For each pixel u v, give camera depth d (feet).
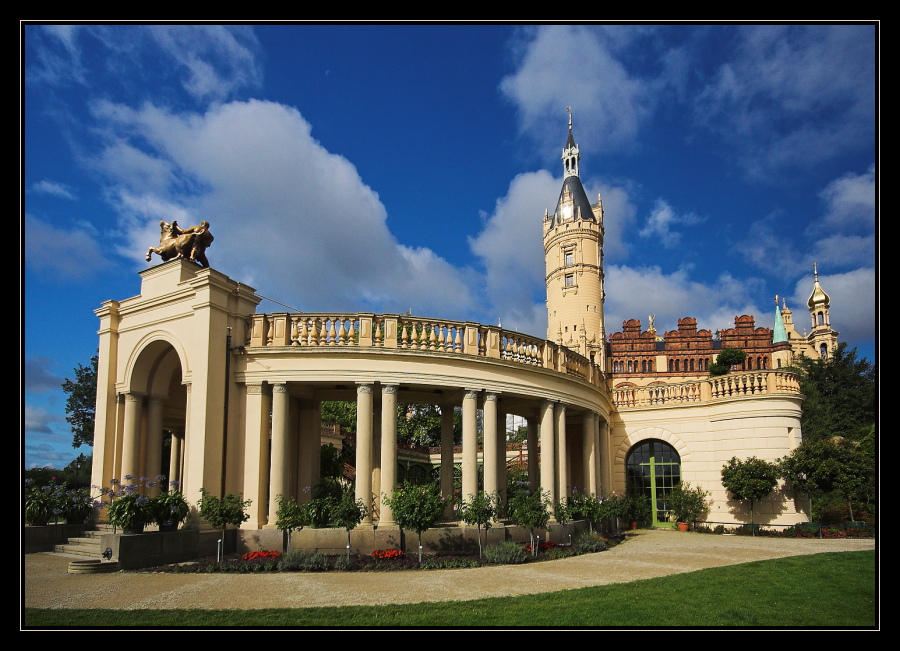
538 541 59.41
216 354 57.67
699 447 92.79
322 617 30.19
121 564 47.34
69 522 63.98
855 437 139.33
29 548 59.16
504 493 77.56
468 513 54.95
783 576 43.39
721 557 56.95
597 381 85.97
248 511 55.93
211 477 55.21
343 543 54.60
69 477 121.90
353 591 38.27
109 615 30.81
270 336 60.54
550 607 32.63
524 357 69.05
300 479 68.33
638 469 98.78
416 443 144.77
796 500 83.87
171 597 36.32
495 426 63.98
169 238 65.87
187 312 60.34
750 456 86.84
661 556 57.82
